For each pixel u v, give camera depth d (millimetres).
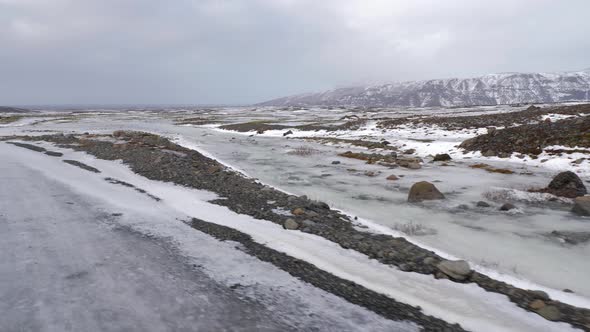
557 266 6922
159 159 18688
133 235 7707
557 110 35938
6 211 9172
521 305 5176
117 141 27438
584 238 8508
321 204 10914
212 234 7977
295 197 11898
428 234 8883
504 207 11062
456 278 5934
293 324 4535
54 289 5141
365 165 20391
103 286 5297
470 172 17500
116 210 9672
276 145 31469
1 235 7371
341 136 36656
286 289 5492
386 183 15516
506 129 24688
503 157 20422
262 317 4664
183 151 23750
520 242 8297
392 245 7578
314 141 34344
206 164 19047
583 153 17844
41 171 15031
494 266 6855
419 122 39500
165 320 4469
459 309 5059
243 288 5465
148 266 6105
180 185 13570
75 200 10578
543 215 10477
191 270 6027
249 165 20750
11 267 5832
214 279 5730
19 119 69625
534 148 20172
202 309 4781
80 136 33062
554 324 4680
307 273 6109
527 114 35719
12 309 4535
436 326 4629
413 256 6930
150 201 10953
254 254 6863
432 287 5715
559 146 19562
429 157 23078
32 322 4270
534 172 16719
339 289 5570
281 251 7070
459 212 10945
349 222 9508
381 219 10227
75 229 7973
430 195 12531
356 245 7414
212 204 10781
